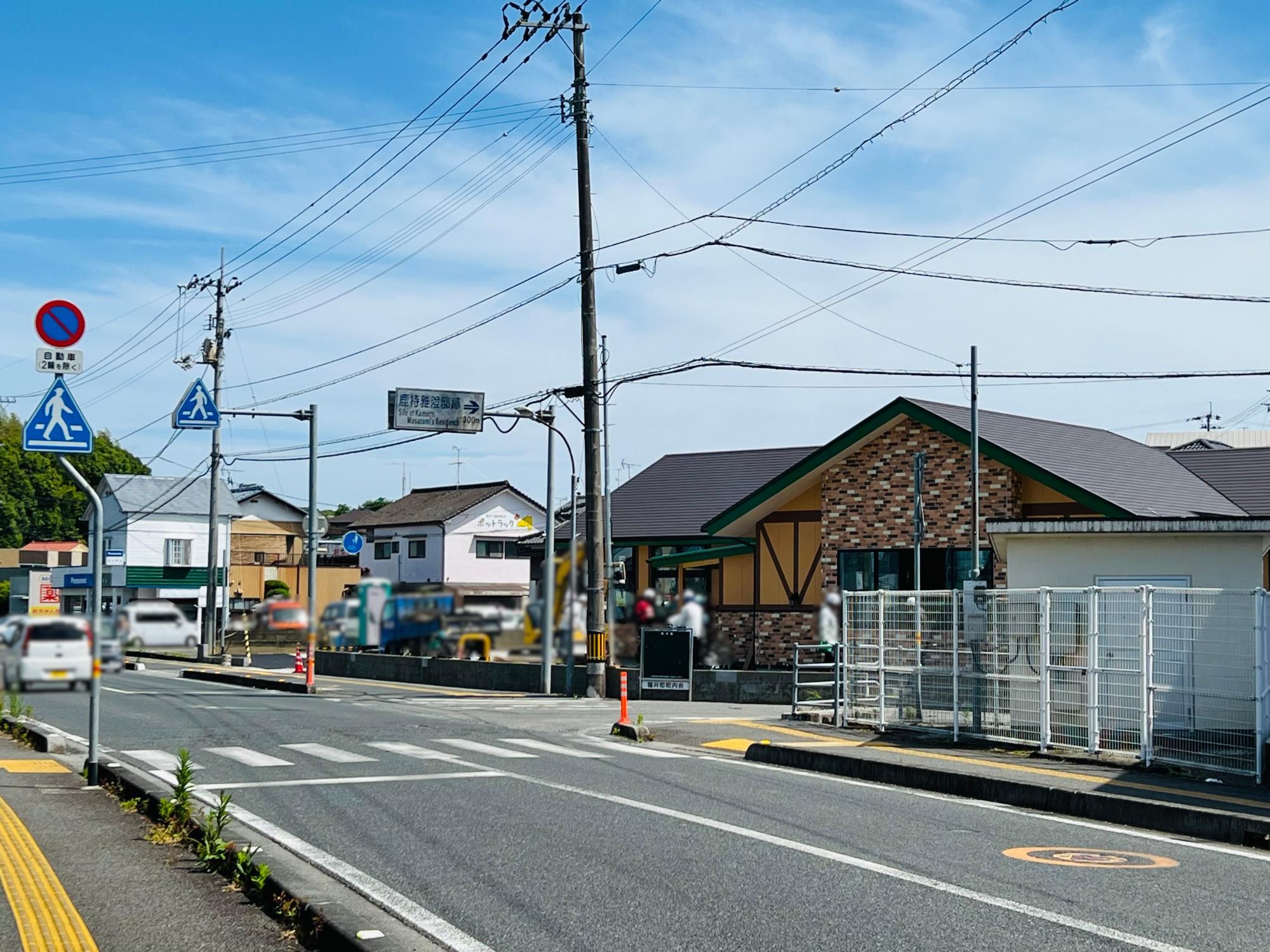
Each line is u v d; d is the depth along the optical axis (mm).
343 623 37000
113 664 23266
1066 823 10125
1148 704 12727
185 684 29797
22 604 63344
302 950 6250
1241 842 9328
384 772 12680
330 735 16406
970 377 22922
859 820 9992
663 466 38031
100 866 7945
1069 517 24344
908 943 6312
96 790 11172
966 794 11781
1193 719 12562
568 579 27172
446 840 8984
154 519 60125
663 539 32750
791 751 14055
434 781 11977
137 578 59031
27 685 22656
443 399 26375
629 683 26562
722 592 31328
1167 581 16859
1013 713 14438
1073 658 13781
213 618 43406
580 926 6672
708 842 8930
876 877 7797
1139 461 27594
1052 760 13492
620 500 36031
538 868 8062
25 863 7992
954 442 25531
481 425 26750
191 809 9289
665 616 30797
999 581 24703
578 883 7637
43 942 6246
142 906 7004
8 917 6691
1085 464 25406
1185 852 8883
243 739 15836
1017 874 7957
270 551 66312
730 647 30453
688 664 25922
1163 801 10484
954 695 15266
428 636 35781
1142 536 16922
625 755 14734
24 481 81000
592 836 9109
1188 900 7297
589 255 26328
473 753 14539
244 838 8664
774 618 29453
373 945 5953
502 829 9406
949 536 25484
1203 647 12641
